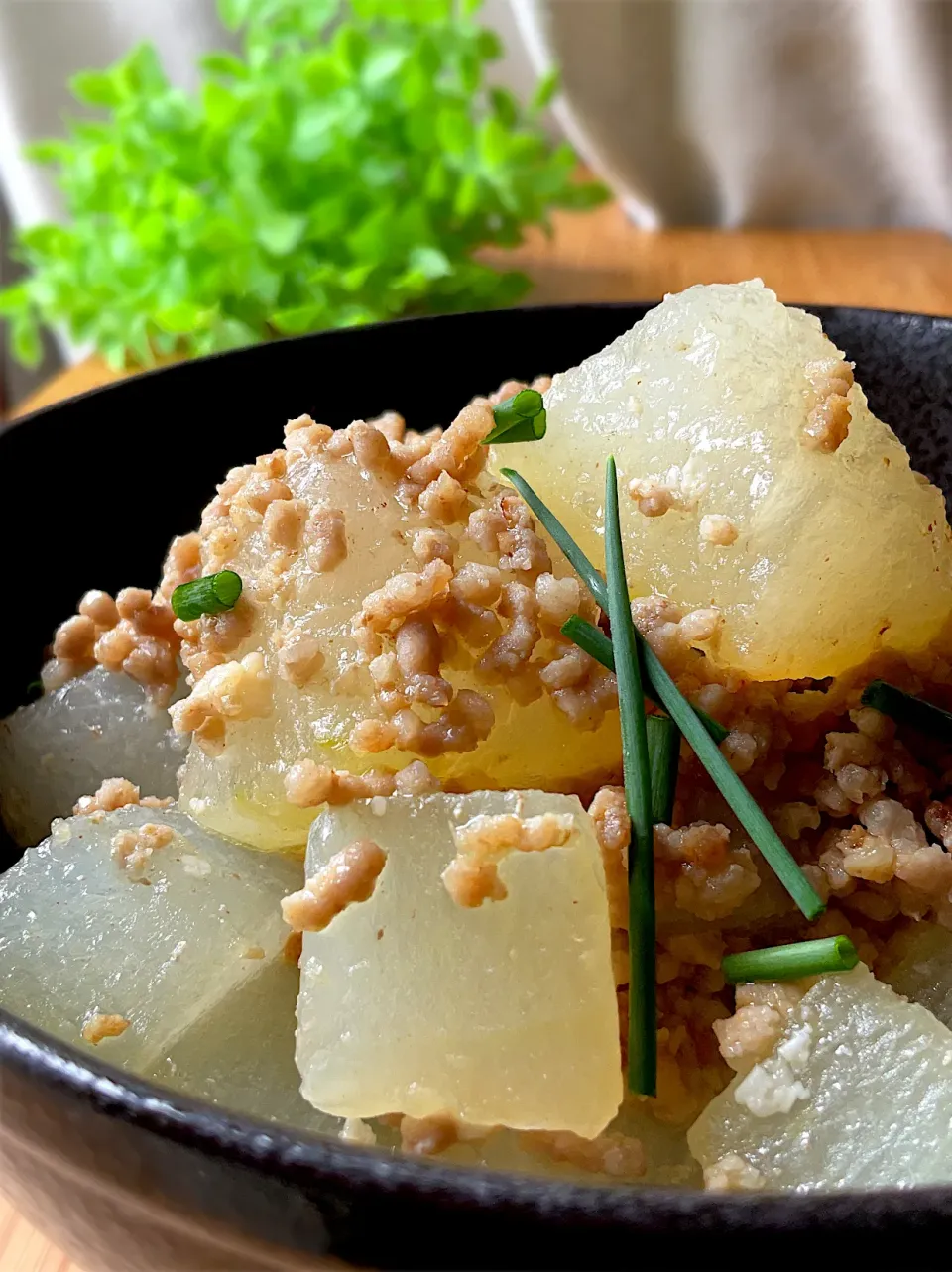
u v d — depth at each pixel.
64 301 0.38
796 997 0.12
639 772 0.12
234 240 0.35
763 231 0.46
